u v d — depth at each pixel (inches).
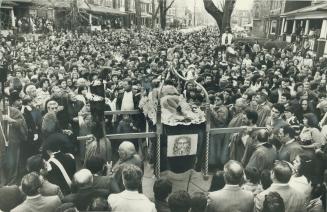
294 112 296.4
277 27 1197.1
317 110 301.6
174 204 121.0
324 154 188.5
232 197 134.7
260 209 134.2
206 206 132.0
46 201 132.0
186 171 216.5
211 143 249.3
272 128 221.3
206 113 215.3
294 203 137.1
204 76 379.9
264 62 579.2
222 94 286.8
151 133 209.3
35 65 455.8
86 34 947.3
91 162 157.1
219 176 158.4
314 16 817.5
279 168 137.6
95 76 368.8
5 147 238.5
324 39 693.9
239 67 476.4
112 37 960.3
